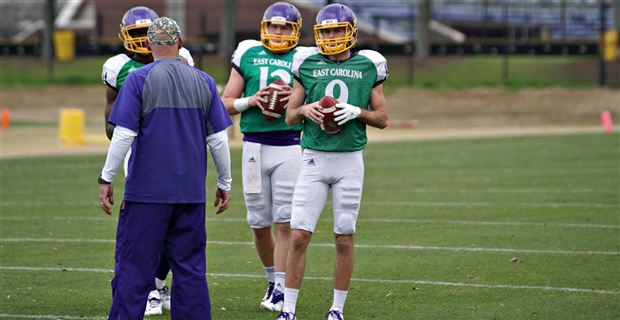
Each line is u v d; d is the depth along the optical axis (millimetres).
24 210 36406
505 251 28078
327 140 20094
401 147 62031
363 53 20438
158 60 18062
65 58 125750
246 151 22094
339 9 20125
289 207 21875
